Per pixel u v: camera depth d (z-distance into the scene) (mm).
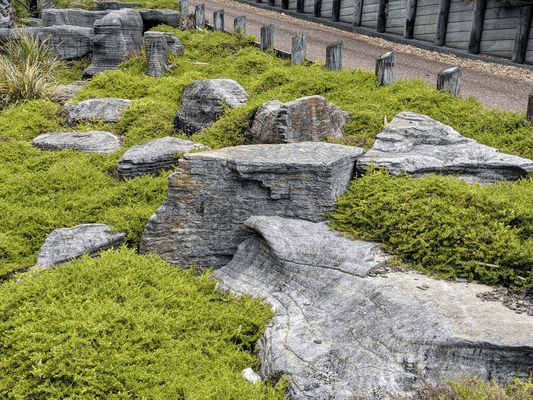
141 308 4891
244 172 5812
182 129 9852
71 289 5168
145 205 7121
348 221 5734
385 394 3746
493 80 11305
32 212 7156
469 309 4176
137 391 4102
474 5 13523
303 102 7555
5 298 4977
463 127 7969
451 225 5141
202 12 17891
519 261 4625
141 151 7969
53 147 9141
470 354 3807
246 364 4555
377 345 4117
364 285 4680
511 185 5914
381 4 17031
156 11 16938
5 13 15289
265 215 5961
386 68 10047
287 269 5191
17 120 10398
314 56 13742
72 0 21203
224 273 5723
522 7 12227
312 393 3889
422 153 6594
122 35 13781
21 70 12156
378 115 8352
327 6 20297
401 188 5777
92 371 4141
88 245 6145
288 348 4340
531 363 3750
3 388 4086
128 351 4387
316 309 4707
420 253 5023
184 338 4770
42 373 4113
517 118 7805
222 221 6039
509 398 3428
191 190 6043
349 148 6504
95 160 8625
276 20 20797
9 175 8203
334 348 4234
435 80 11242
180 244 6062
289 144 6617
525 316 4098
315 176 5848
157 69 12836
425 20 15547
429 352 3900
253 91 10766
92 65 13820
